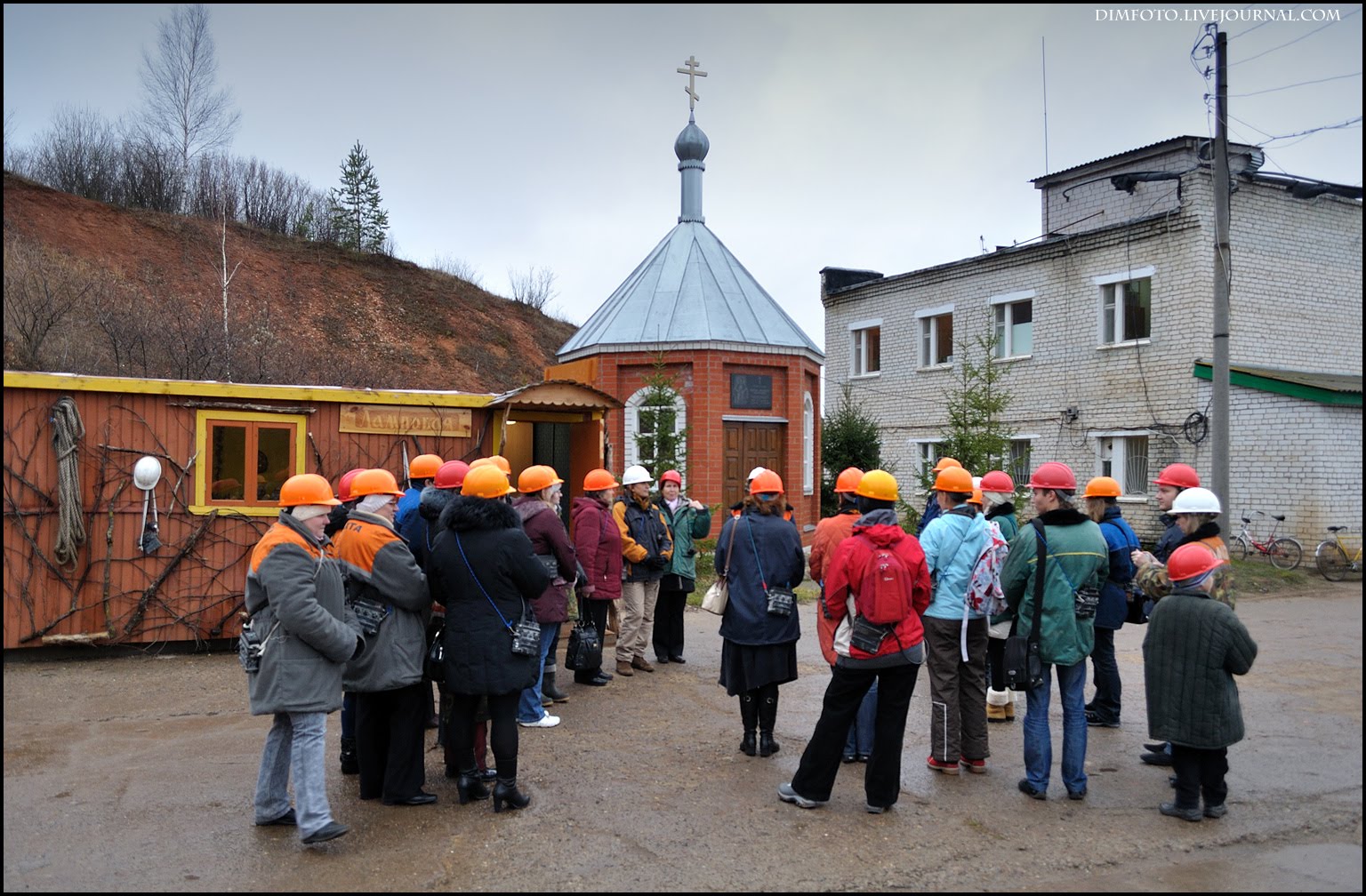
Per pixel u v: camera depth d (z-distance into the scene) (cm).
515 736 532
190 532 959
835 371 2833
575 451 1155
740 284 2019
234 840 488
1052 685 877
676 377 1872
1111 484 716
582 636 789
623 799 553
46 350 1853
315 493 485
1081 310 2161
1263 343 1955
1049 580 551
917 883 448
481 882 442
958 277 2452
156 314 2189
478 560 523
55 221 2948
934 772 609
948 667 604
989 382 1634
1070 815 537
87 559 926
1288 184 1966
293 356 2305
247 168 3809
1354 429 1756
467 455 1065
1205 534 601
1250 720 741
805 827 514
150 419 948
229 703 769
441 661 531
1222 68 1434
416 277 3831
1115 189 2373
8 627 899
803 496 1986
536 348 3834
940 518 615
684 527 921
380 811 532
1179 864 473
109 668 895
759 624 619
